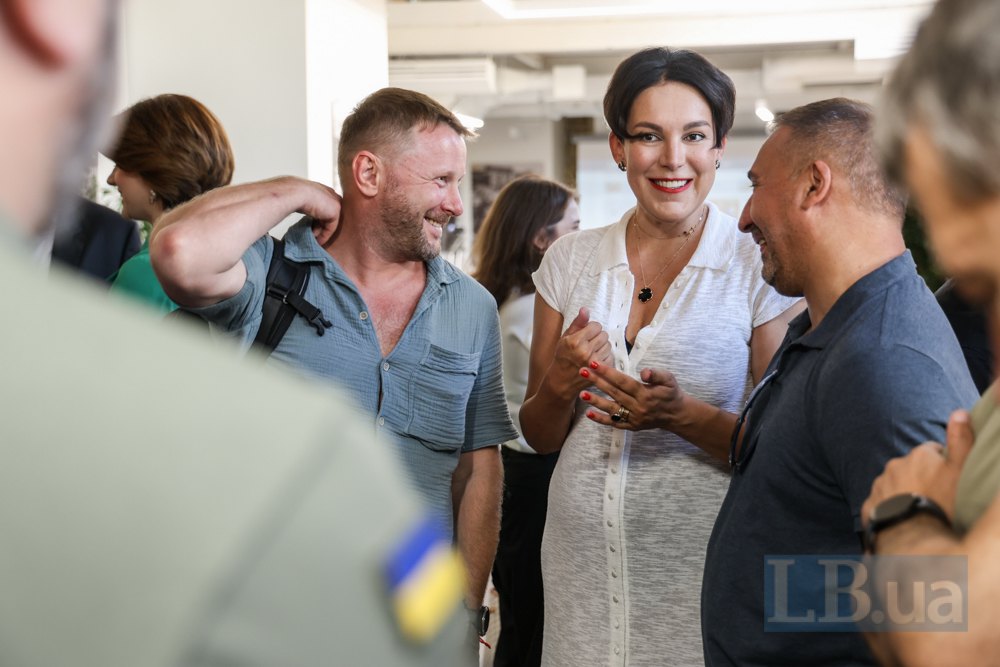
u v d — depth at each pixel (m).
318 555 0.39
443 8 9.07
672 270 2.30
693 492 2.16
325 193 2.17
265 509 0.38
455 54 10.34
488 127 15.66
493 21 9.67
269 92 6.21
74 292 0.42
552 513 2.34
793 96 13.00
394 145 2.10
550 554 2.34
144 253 2.63
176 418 0.39
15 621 0.36
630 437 2.21
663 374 2.03
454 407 2.19
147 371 0.40
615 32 9.65
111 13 0.44
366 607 0.41
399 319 2.18
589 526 2.23
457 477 2.39
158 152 2.74
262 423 0.40
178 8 6.27
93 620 0.35
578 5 8.69
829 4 8.80
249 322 2.07
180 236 1.91
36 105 0.42
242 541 0.37
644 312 2.31
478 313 2.26
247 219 1.98
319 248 2.13
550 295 2.46
